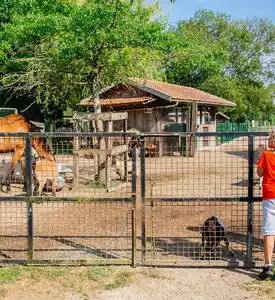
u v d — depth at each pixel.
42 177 8.19
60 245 5.35
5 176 10.12
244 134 4.45
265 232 4.26
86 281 4.19
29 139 4.59
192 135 4.45
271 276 4.23
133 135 4.47
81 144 10.49
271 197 4.23
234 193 8.96
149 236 5.71
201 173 12.06
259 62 44.06
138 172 11.86
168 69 14.34
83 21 9.30
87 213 7.12
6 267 4.58
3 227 6.30
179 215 6.95
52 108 23.78
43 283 4.14
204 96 21.80
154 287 4.05
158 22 10.59
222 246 5.31
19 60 11.26
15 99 22.86
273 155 4.29
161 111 19.81
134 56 10.98
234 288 4.02
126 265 4.61
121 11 9.48
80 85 12.77
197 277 4.29
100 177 9.74
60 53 9.86
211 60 11.82
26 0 10.89
